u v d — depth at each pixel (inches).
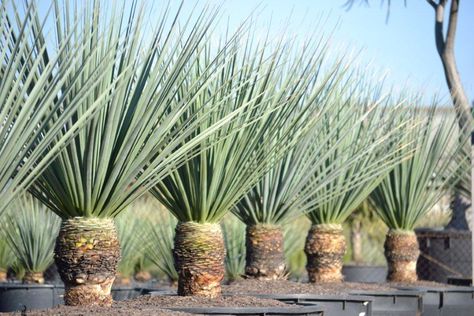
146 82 252.7
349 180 363.3
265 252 365.4
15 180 209.9
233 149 295.1
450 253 506.6
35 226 469.7
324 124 370.9
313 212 399.5
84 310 242.7
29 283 450.0
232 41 269.1
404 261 433.7
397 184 432.8
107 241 255.3
